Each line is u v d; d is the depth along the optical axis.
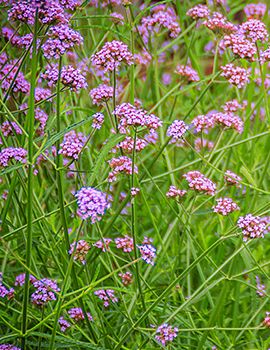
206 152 5.09
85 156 4.84
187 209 4.66
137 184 4.31
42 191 4.78
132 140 3.82
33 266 4.17
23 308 3.46
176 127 3.81
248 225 3.52
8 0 3.91
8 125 4.00
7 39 4.58
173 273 4.22
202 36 6.49
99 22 5.66
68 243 3.73
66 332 4.01
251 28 4.12
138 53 5.66
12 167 3.32
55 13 3.46
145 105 5.59
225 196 5.05
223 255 4.82
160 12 5.04
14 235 4.12
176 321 4.34
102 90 3.90
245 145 5.38
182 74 4.95
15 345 4.05
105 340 4.04
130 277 4.04
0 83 3.81
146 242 4.23
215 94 6.30
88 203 3.05
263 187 5.36
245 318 4.64
